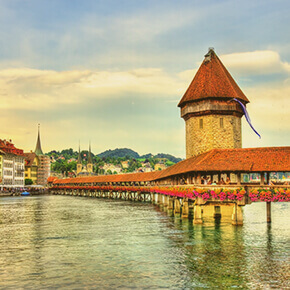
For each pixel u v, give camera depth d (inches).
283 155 1534.2
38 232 1579.7
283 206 3331.7
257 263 1004.6
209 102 2568.9
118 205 3410.4
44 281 874.8
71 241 1348.4
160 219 2011.6
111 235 1473.9
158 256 1093.1
